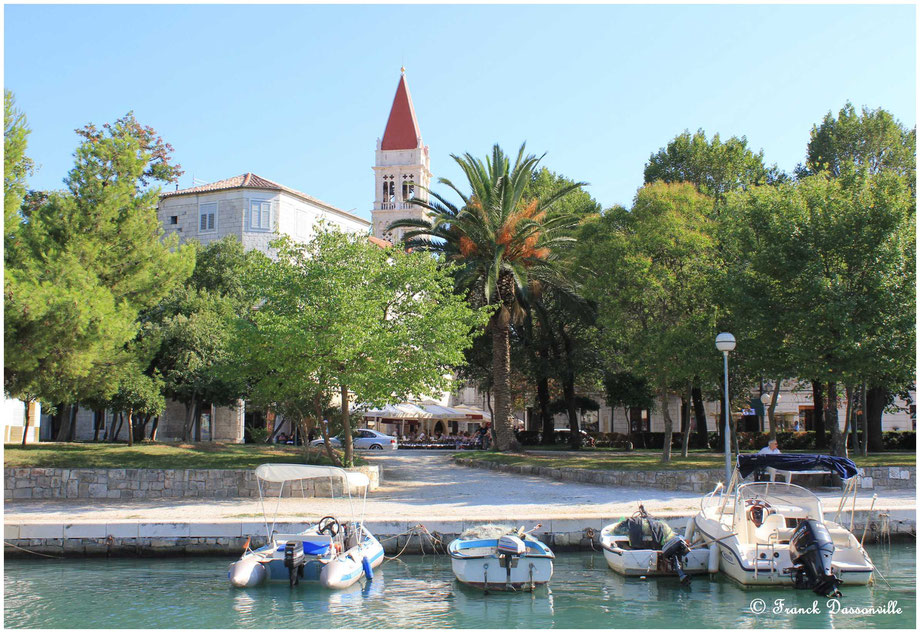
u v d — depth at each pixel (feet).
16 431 131.34
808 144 166.30
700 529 63.31
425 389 93.71
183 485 85.05
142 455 92.84
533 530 61.26
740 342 99.35
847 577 54.70
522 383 190.08
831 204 95.25
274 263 93.35
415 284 96.22
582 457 121.70
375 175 342.64
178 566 61.16
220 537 64.80
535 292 129.08
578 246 111.24
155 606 49.90
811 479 93.20
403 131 343.67
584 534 67.36
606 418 220.43
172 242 98.43
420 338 91.86
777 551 55.36
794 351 91.66
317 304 87.92
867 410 139.44
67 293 74.08
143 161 94.22
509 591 54.39
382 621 47.09
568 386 154.10
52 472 84.12
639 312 106.52
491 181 125.39
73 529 64.18
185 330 123.54
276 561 56.80
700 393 156.25
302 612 48.98
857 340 88.89
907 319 87.97
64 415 130.72
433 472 111.45
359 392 88.17
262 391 92.27
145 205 94.12
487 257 121.29
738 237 102.27
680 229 100.22
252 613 48.65
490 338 155.33
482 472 111.24
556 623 46.91
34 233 84.48
